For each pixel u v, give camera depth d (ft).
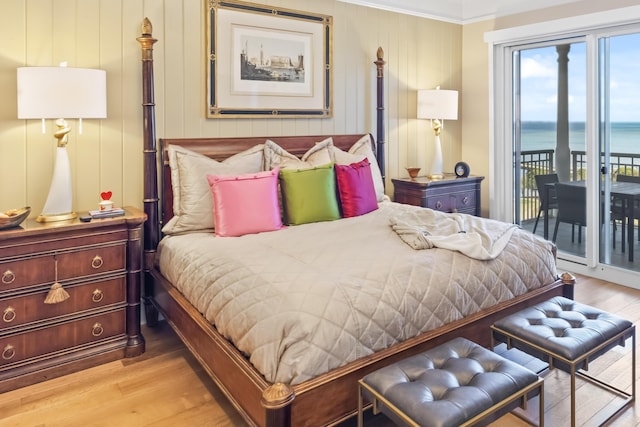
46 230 7.67
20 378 7.70
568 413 6.92
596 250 13.38
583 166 13.57
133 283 8.75
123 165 9.90
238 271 6.86
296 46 12.14
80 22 9.19
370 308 6.00
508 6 14.56
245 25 11.25
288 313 5.66
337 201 10.79
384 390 5.13
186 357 8.81
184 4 10.40
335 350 5.61
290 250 7.65
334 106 13.07
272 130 12.01
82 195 9.50
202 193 9.55
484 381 5.14
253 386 5.49
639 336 9.23
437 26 15.38
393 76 14.39
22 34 8.63
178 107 10.51
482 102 15.65
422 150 15.48
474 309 7.16
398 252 7.40
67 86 7.88
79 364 8.27
